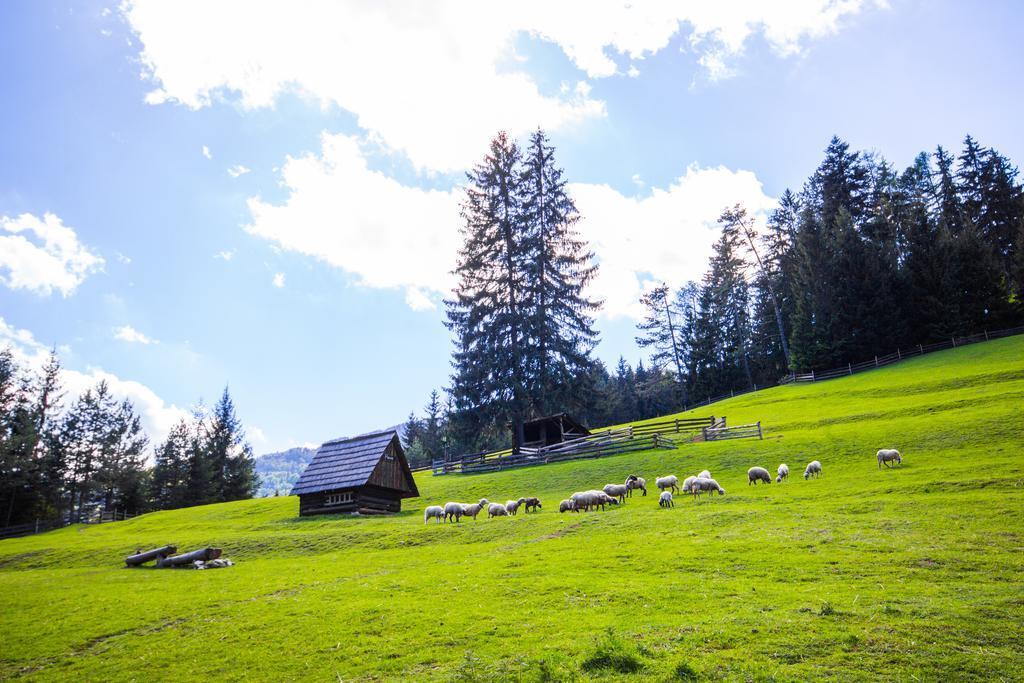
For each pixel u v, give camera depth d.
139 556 27.81
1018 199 89.19
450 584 17.58
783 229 104.38
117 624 16.89
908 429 36.47
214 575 23.48
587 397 62.28
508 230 63.75
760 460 36.91
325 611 16.03
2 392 75.44
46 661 14.65
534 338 60.97
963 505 20.22
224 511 51.62
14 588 24.03
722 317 110.19
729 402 77.19
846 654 10.43
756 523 21.23
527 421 58.03
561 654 11.40
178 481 95.25
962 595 12.67
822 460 34.25
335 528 33.47
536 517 27.91
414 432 141.50
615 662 10.66
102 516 70.75
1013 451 28.08
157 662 13.73
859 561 15.66
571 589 15.78
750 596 13.80
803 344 84.25
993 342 67.88
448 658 12.07
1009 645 10.30
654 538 20.77
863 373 72.69
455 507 30.66
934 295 77.31
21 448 74.12
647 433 54.88
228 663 13.20
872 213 92.50
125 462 91.56
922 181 100.69
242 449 107.12
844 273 82.56
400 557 23.73
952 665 9.80
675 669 10.25
